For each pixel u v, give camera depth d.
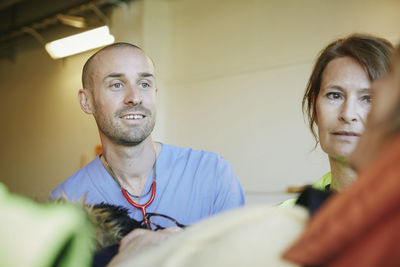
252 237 0.41
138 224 0.96
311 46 5.21
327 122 1.16
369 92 1.11
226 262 0.39
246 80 5.70
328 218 0.37
